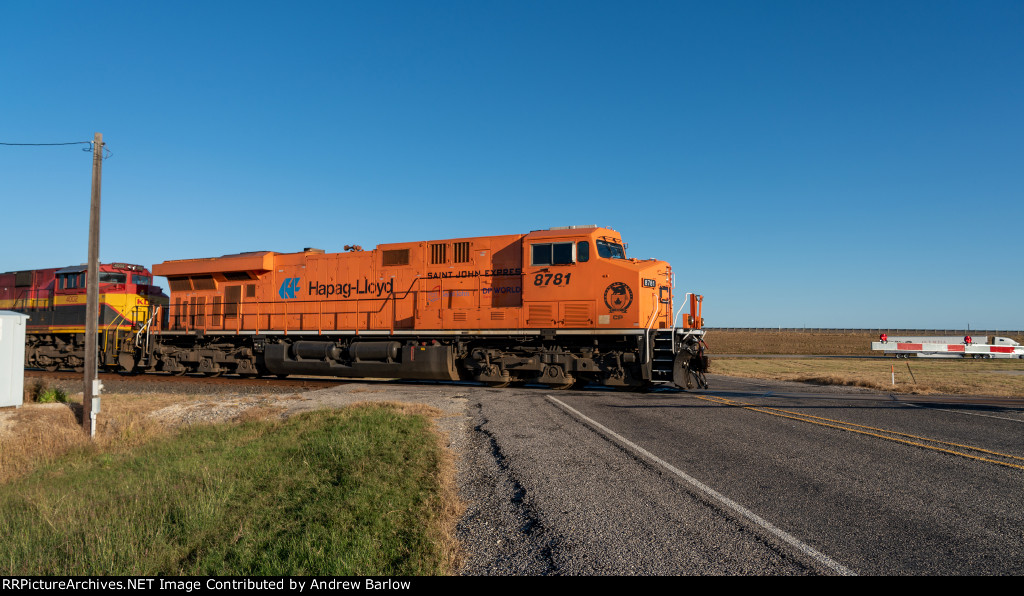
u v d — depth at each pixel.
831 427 11.20
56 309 26.45
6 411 14.91
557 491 7.14
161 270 25.00
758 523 5.93
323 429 11.40
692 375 18.06
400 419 11.87
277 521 6.44
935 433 10.63
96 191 13.50
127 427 13.03
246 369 23.06
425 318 20.05
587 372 18.47
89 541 6.11
